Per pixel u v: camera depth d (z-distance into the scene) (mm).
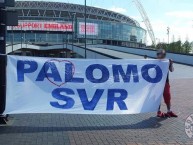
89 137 7273
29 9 147875
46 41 137500
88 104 8672
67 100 8562
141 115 9867
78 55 93750
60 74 8531
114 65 8812
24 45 116562
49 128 8078
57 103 8508
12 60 8289
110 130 7945
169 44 100188
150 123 8758
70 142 6855
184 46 96938
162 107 11461
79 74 8625
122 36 154000
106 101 8773
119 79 8844
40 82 8445
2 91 8281
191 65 44281
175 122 8891
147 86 9039
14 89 8312
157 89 9109
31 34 136750
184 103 12461
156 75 9078
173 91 16766
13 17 8641
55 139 7078
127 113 8867
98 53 70438
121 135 7473
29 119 9117
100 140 7035
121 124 8609
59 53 130750
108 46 87375
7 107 8297
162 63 9109
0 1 8500
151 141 6980
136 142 6902
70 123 8664
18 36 135000
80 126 8328
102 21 144875
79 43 130000
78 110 8617
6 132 7648
